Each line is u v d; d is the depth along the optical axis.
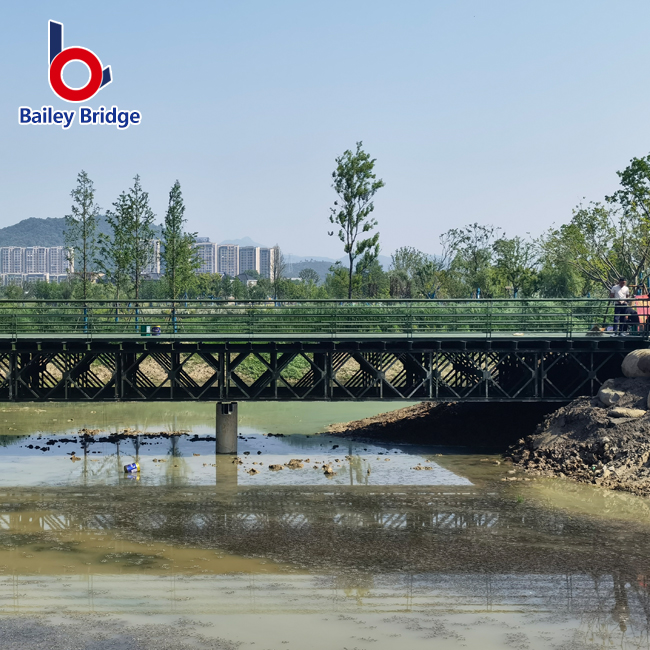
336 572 15.91
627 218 63.69
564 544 17.84
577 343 28.59
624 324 28.78
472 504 21.55
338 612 13.78
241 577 15.57
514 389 29.52
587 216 67.25
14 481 24.14
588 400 27.58
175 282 58.19
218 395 28.22
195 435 32.53
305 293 113.06
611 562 16.56
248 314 27.62
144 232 59.22
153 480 24.42
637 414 25.23
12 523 19.58
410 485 23.89
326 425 35.53
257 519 20.05
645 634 12.94
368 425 34.34
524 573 15.88
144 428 34.16
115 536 18.47
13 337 26.45
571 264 69.62
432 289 82.75
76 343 26.94
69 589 14.81
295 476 25.12
